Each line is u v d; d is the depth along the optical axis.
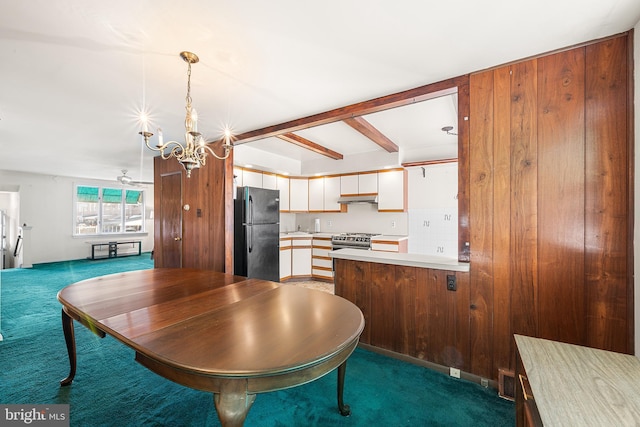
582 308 1.57
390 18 1.36
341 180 5.10
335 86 2.08
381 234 5.03
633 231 1.41
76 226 7.17
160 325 1.23
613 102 1.50
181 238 4.00
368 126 3.14
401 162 4.43
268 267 4.27
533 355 1.15
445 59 1.73
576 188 1.59
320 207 5.33
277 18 1.35
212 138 3.41
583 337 1.57
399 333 2.21
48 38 1.49
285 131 2.95
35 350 2.37
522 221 1.73
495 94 1.81
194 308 1.45
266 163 4.55
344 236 4.78
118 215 8.05
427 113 2.90
